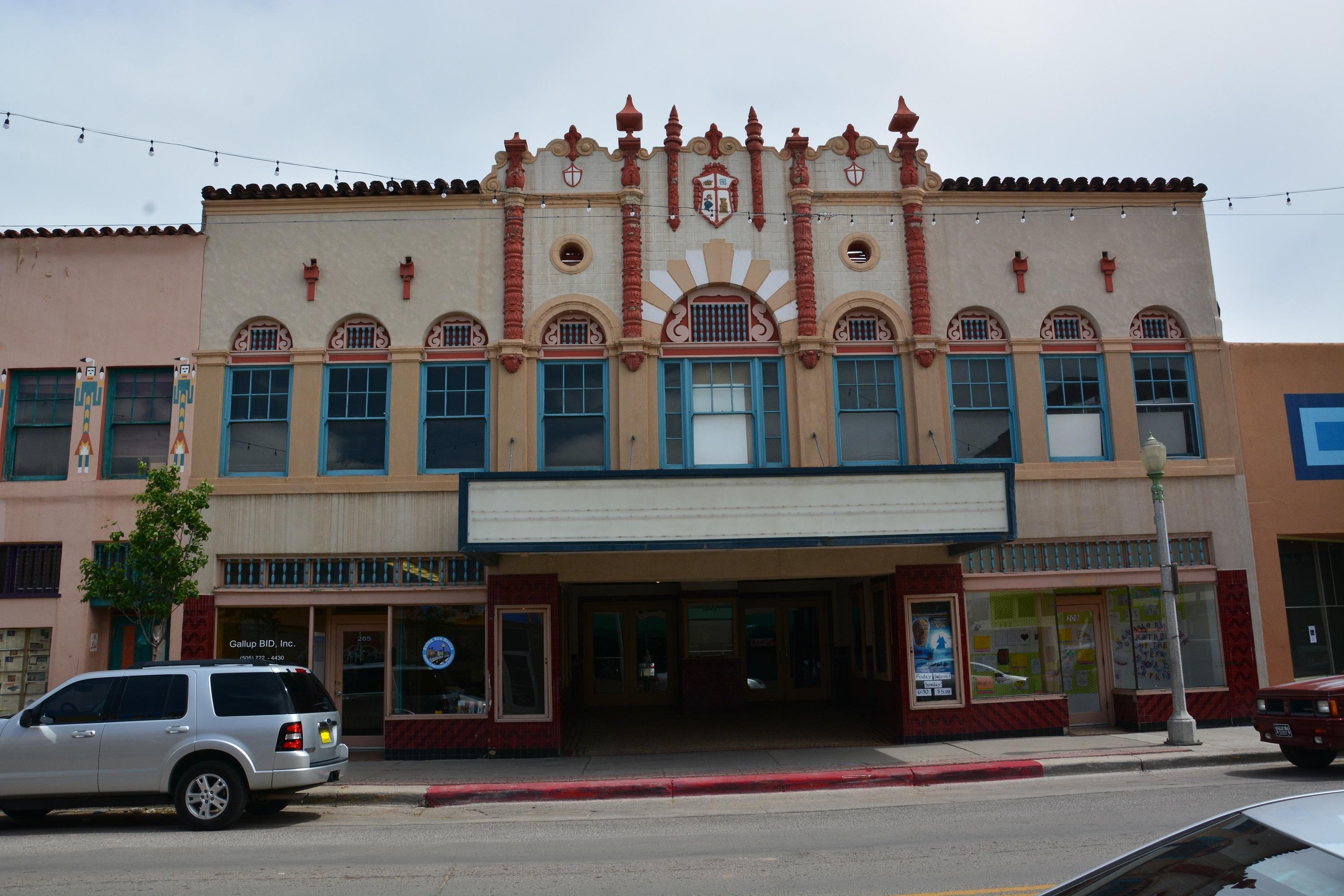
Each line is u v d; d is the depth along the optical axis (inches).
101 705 440.8
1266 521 673.6
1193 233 701.3
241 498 642.8
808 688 863.1
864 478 563.5
